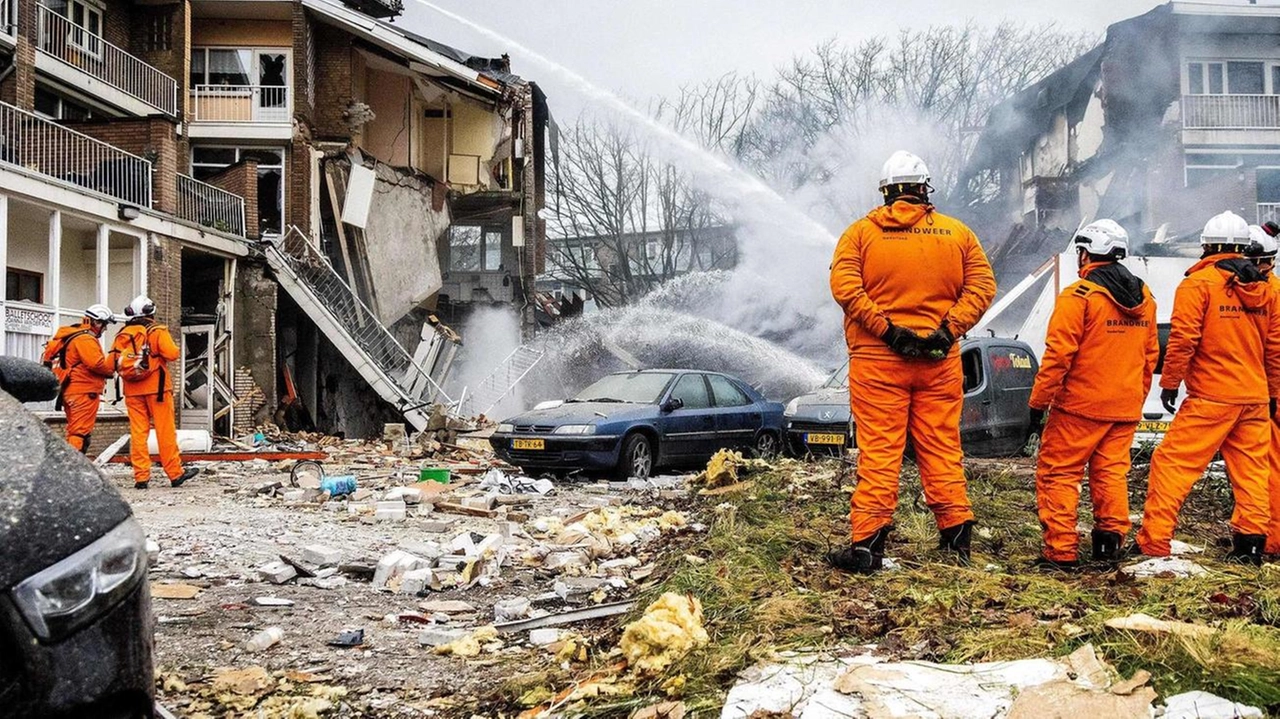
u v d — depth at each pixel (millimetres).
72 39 21391
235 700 3826
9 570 2227
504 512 8945
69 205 16438
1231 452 5645
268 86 24328
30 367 3385
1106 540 5465
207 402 20484
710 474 9648
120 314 19188
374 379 22250
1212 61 28438
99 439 17047
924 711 2943
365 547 7125
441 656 4500
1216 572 4719
